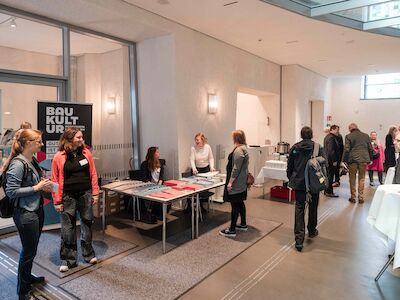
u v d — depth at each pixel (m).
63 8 3.86
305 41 5.96
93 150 4.97
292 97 8.25
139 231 4.10
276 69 8.12
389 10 5.00
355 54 7.07
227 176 3.88
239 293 2.60
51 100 4.17
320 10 4.55
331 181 6.04
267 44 6.18
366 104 10.55
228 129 6.19
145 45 5.23
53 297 2.52
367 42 6.05
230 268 3.05
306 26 5.08
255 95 8.48
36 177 2.42
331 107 11.10
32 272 2.94
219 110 5.92
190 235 3.95
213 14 4.55
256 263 3.16
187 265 3.10
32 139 2.38
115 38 5.01
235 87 6.38
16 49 4.04
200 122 5.45
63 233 2.99
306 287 2.70
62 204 2.96
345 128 10.93
